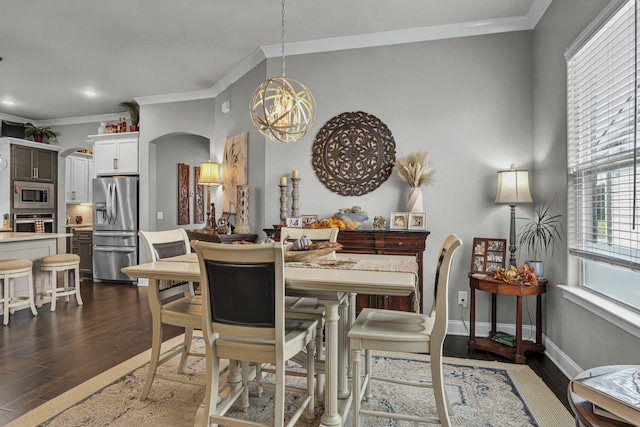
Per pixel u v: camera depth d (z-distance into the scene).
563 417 2.03
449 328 3.54
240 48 3.97
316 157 3.85
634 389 1.00
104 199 5.90
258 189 4.14
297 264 2.20
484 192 3.48
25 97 5.50
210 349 1.77
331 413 1.86
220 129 5.14
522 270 2.93
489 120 3.48
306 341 1.92
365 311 2.28
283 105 2.42
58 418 2.02
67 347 3.11
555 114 2.89
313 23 3.46
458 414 2.06
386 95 3.71
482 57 3.50
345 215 3.53
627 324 1.86
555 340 2.89
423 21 3.44
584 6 2.39
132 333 3.48
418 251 3.38
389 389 2.38
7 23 3.41
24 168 6.28
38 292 4.47
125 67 4.44
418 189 3.48
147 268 2.10
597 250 2.34
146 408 2.13
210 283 1.76
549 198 3.01
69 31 3.57
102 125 6.11
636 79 1.84
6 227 5.94
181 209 6.45
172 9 3.20
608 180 2.23
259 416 2.09
